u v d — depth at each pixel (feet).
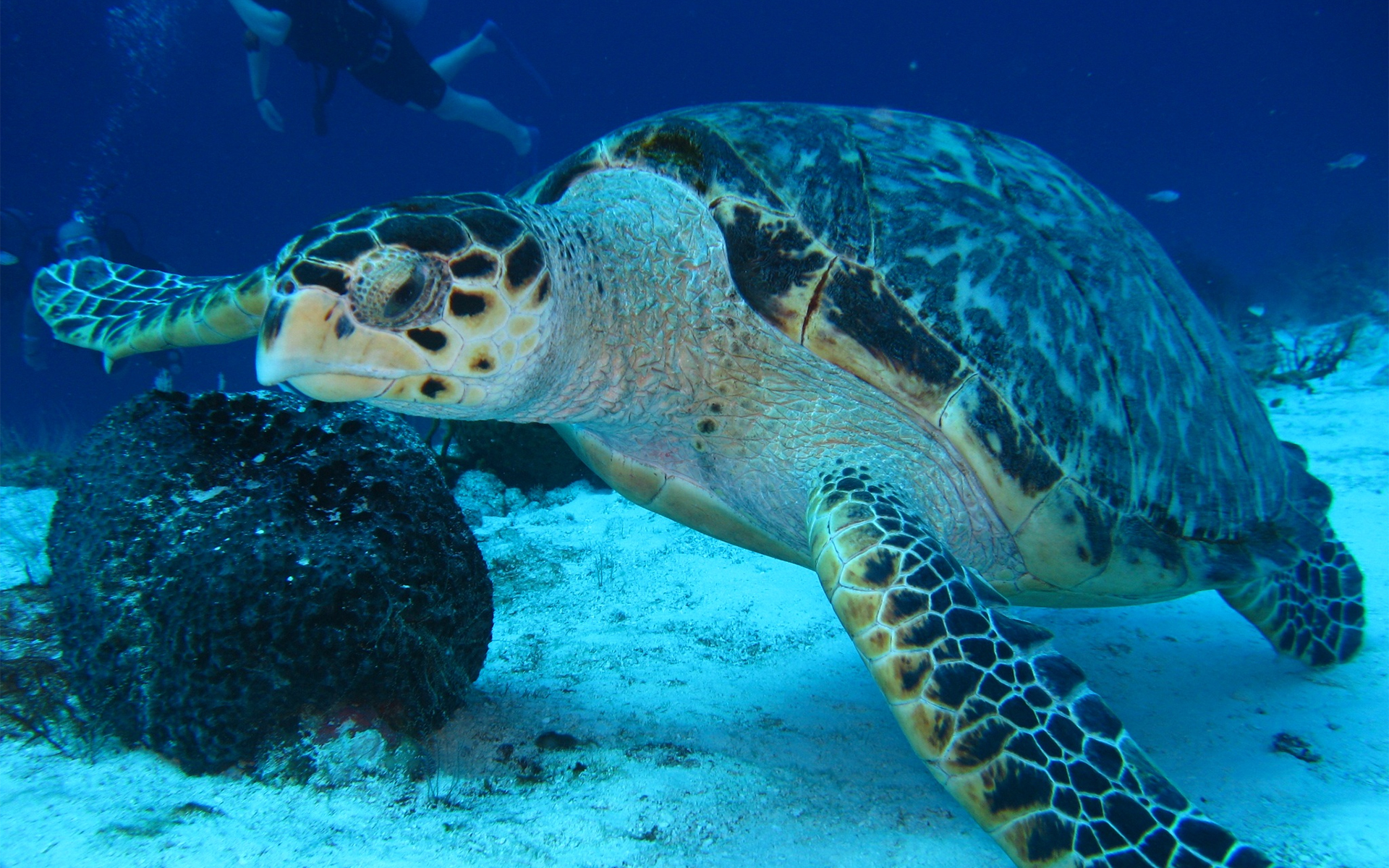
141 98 39.29
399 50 10.84
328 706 1.64
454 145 43.83
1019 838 1.39
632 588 2.77
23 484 3.97
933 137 2.13
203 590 1.57
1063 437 1.77
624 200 1.96
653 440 2.05
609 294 1.83
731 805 1.63
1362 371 5.90
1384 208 22.47
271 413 1.90
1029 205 2.05
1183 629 2.53
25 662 1.77
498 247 1.59
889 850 1.54
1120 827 1.35
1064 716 1.43
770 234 1.83
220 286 2.20
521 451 3.97
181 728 1.57
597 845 1.49
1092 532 1.77
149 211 42.91
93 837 1.39
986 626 1.50
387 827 1.48
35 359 12.01
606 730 1.87
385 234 1.50
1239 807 1.66
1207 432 2.02
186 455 1.76
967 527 1.92
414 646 1.71
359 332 1.47
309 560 1.61
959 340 1.77
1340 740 1.88
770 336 1.86
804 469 1.94
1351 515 3.12
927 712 1.45
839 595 1.56
